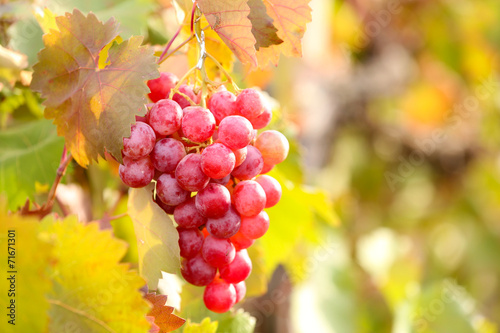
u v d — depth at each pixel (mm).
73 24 731
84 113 732
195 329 804
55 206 927
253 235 761
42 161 876
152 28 999
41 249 692
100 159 913
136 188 759
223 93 745
